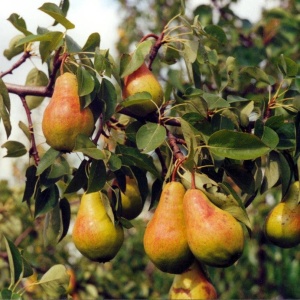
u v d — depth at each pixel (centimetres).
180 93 93
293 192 81
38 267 160
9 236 163
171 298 72
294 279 182
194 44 87
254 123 83
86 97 75
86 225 76
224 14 165
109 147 87
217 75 95
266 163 81
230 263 68
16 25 87
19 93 88
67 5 90
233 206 70
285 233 81
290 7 178
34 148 87
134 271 215
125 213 85
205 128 78
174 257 69
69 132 75
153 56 88
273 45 162
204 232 67
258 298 193
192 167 70
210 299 72
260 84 93
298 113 80
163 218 70
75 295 158
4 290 71
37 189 84
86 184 81
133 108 82
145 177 81
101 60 78
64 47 82
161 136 75
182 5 91
